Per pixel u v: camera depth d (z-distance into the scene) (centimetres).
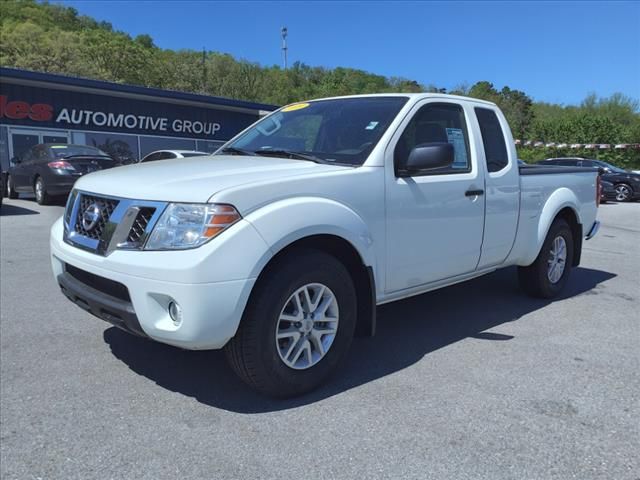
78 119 2258
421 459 255
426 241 378
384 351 395
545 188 504
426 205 373
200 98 2567
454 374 354
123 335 420
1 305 493
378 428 283
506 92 7294
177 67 5869
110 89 2256
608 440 275
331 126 395
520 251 484
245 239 275
